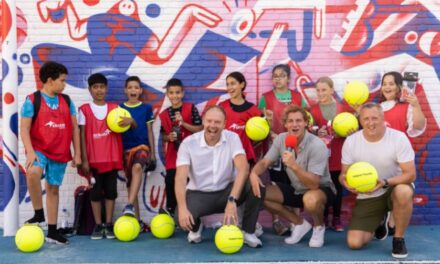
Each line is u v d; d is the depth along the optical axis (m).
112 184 6.03
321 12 6.51
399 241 4.90
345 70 6.54
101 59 6.52
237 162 5.29
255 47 6.53
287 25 6.52
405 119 5.90
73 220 6.49
